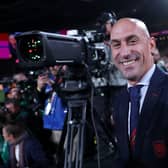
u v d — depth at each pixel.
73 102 1.72
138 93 1.19
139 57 1.12
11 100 2.95
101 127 1.83
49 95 2.77
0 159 2.84
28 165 2.60
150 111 1.13
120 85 1.94
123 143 1.21
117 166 1.28
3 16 7.61
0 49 6.56
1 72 6.64
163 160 1.10
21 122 2.69
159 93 1.14
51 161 2.92
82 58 1.58
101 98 1.92
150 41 1.18
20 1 7.12
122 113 1.25
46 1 7.11
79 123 1.69
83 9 7.35
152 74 1.18
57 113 2.73
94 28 2.00
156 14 7.03
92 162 2.36
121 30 1.11
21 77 3.05
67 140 1.69
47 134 2.96
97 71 1.84
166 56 2.89
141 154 1.13
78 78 1.72
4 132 2.67
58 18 7.70
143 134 1.13
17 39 1.32
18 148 2.64
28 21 7.82
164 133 1.10
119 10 7.17
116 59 1.16
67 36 1.50
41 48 1.30
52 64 1.32
